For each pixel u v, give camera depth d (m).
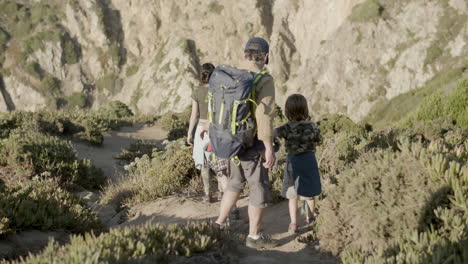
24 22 112.88
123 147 19.05
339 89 74.38
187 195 7.57
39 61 108.25
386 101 68.44
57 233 5.89
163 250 3.47
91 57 110.81
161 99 100.44
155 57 106.88
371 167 4.41
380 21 75.19
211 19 103.56
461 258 3.05
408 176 4.05
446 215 3.59
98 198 9.86
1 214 5.48
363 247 4.08
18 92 104.75
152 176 8.67
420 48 68.88
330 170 7.55
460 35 67.12
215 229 4.12
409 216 3.85
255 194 4.26
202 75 6.00
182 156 8.66
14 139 11.06
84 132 18.75
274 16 99.81
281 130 5.01
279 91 90.94
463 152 4.68
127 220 7.23
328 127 21.73
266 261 3.97
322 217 4.88
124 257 3.15
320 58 79.44
